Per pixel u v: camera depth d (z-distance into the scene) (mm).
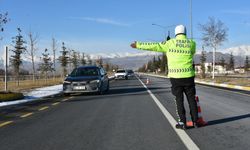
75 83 21578
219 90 26562
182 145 7633
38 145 7891
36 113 13562
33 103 17672
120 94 22547
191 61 9039
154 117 11742
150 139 8289
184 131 9133
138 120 11164
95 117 12039
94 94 22891
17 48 45281
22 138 8703
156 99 18406
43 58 57219
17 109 15070
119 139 8359
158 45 9023
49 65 57438
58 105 16391
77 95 22641
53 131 9555
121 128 9797
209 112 12773
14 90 27750
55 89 28812
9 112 14016
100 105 15867
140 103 16422
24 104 17250
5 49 21344
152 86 32656
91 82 21609
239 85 31500
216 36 52438
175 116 11906
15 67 46000
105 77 24234
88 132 9305
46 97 21469
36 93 24203
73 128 9953
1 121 11562
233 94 22031
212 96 20375
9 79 54062
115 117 11930
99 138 8516
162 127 9812
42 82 45188
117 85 35875
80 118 11875
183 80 8992
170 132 9062
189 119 11344
